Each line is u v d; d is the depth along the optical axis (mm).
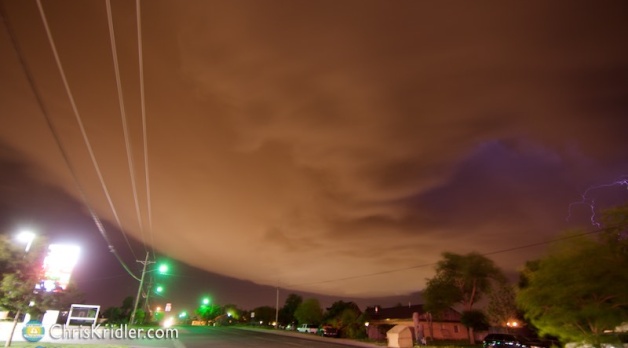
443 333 60656
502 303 51188
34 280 18953
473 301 48812
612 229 19000
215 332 55500
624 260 18250
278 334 55750
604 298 18516
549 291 19250
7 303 18484
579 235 19281
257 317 110938
